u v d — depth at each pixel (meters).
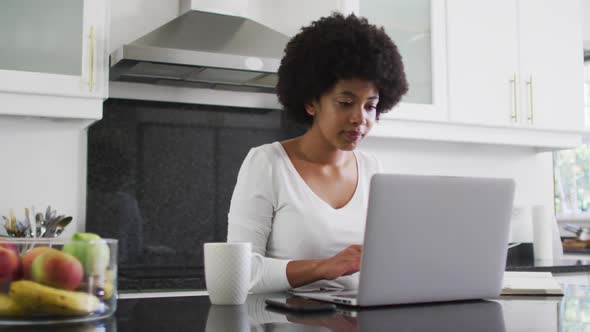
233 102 2.84
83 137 2.61
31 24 2.29
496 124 2.99
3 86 2.21
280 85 1.73
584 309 1.05
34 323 0.81
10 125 2.50
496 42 3.01
